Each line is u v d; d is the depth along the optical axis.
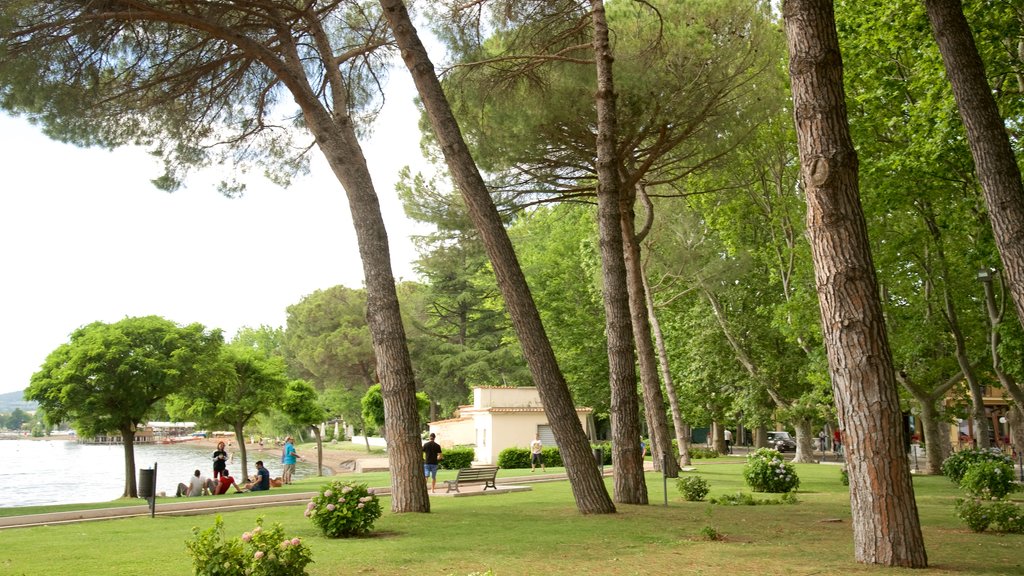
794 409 29.72
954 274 22.56
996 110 11.27
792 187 27.22
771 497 16.34
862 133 19.92
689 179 25.36
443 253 20.25
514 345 52.50
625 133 17.78
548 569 7.91
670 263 27.67
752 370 30.83
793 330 24.83
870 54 19.20
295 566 6.98
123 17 12.27
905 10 16.45
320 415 33.25
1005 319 18.53
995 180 11.05
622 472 14.37
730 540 10.05
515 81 15.61
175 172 16.20
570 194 18.95
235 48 14.72
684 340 35.53
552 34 15.74
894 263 23.06
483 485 20.00
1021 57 16.47
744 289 32.31
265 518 13.09
